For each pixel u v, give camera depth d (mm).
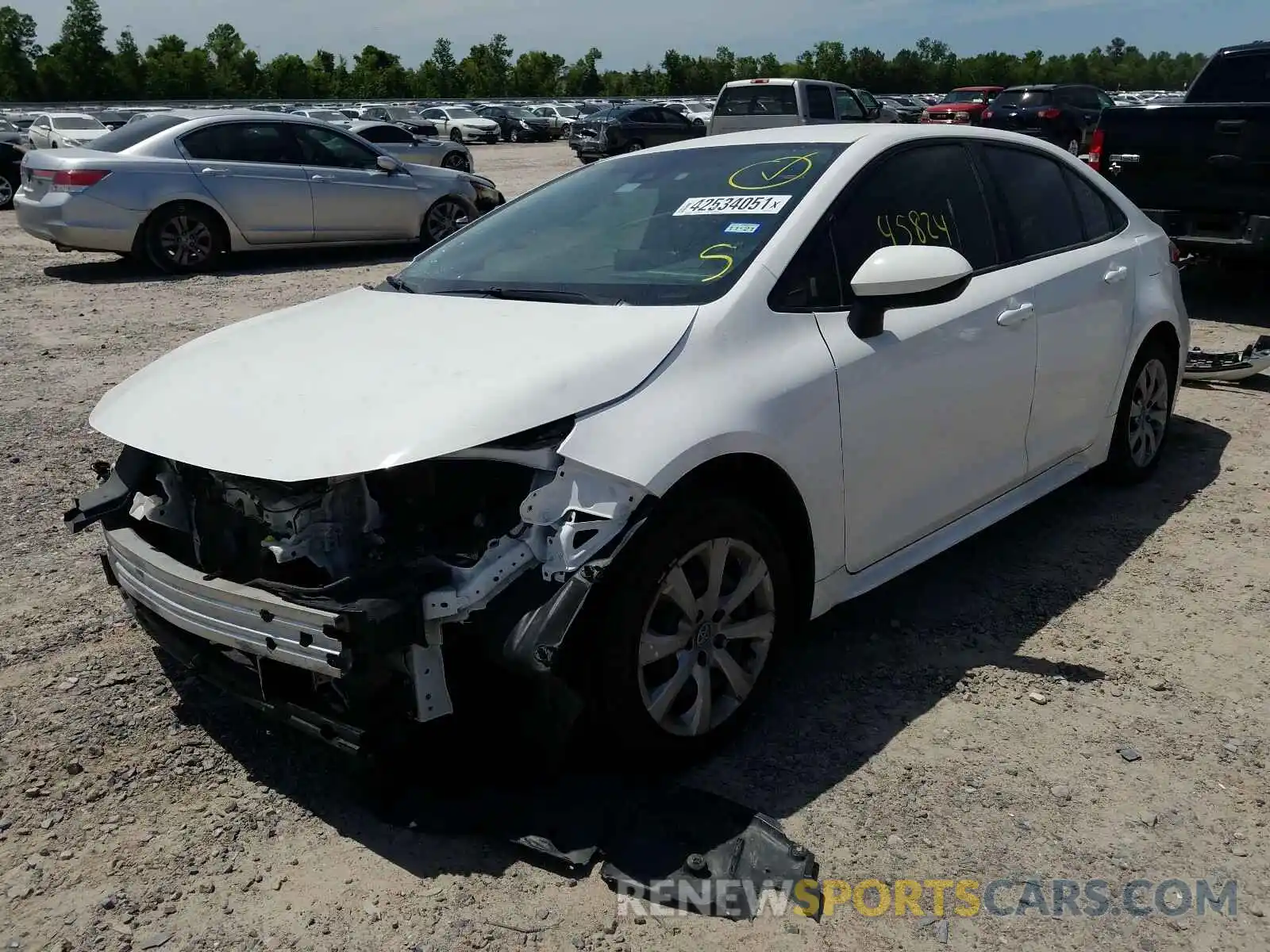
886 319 3381
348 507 2613
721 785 2881
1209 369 6543
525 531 2553
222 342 3381
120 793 2889
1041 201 4355
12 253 12719
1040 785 2883
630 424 2674
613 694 2645
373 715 2484
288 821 2771
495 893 2496
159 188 10820
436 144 21281
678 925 2389
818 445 3080
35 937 2389
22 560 4305
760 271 3156
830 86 19641
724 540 2838
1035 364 3996
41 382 6895
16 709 3262
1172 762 2982
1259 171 7500
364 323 3314
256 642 2539
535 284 3443
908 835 2688
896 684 3396
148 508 3072
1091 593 4020
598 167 4258
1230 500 4895
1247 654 3562
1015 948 2338
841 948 2330
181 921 2432
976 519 3889
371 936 2375
